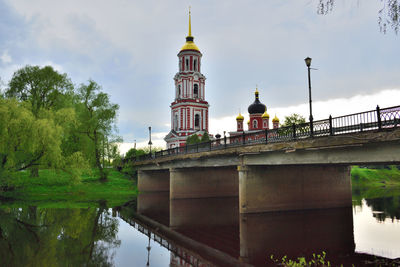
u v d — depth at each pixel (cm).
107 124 4356
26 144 2927
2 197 3244
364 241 1565
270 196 2288
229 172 3669
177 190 3391
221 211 2716
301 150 1752
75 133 4141
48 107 3622
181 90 7781
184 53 7819
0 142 2808
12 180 3150
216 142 2598
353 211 2462
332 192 2536
